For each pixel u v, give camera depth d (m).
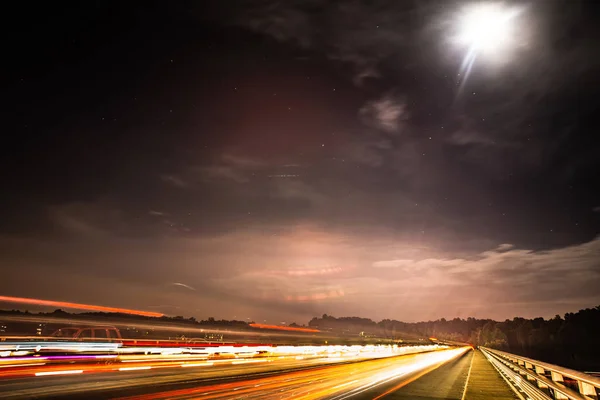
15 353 23.28
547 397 9.02
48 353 24.92
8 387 14.33
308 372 25.98
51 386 14.83
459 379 22.70
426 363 40.88
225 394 14.37
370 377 23.48
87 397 12.76
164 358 31.73
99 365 23.91
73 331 33.88
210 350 38.34
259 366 29.73
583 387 6.43
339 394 15.50
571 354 120.50
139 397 13.09
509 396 15.79
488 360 46.75
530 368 14.34
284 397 14.09
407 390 17.39
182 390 15.12
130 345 33.28
